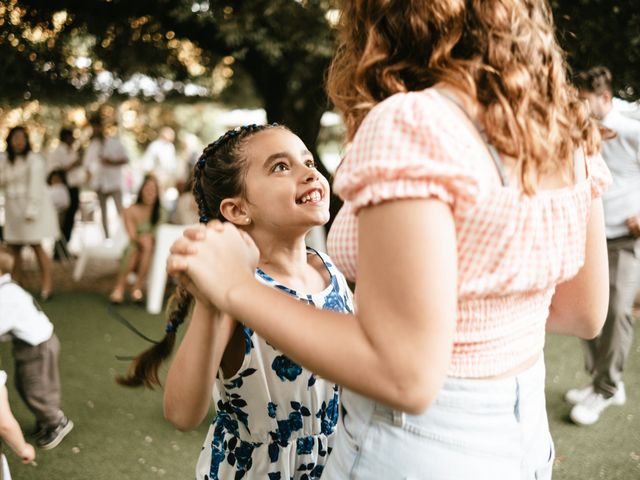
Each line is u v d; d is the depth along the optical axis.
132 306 6.47
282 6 6.16
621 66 5.52
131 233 6.48
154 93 11.87
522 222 0.87
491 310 0.90
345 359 0.78
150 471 3.11
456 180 0.79
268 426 1.45
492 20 0.89
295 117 7.67
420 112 0.82
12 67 7.91
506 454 0.94
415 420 0.94
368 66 0.93
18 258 6.95
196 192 1.63
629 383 4.24
